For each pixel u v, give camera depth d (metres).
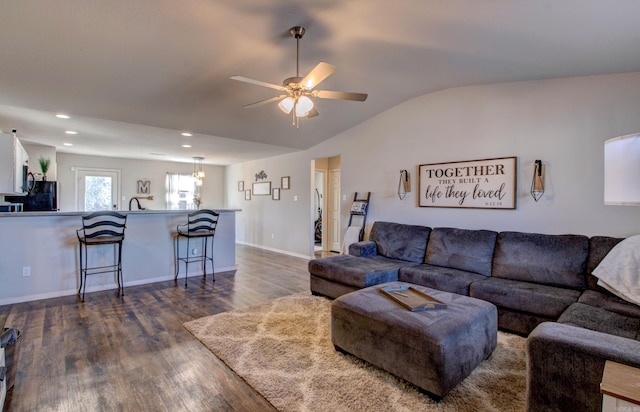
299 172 6.71
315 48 2.92
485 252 3.40
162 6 2.25
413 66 3.30
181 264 4.80
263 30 2.60
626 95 2.90
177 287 4.24
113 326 2.94
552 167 3.29
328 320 3.08
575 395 1.48
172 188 8.86
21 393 1.94
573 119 3.17
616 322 1.99
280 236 7.28
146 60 2.95
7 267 3.55
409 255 3.95
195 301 3.66
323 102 4.39
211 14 2.37
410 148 4.47
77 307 3.44
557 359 1.52
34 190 5.41
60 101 3.62
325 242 7.49
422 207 4.34
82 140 5.73
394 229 4.27
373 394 1.95
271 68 3.26
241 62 3.12
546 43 2.50
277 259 6.32
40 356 2.38
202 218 4.69
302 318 3.13
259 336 2.73
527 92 3.45
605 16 2.00
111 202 8.00
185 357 2.39
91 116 4.12
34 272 3.70
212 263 5.01
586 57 2.66
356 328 2.29
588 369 1.44
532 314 2.64
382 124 4.83
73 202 7.47
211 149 6.66
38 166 6.25
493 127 3.69
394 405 1.85
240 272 5.17
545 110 3.33
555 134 3.27
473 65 3.17
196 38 2.68
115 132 5.07
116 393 1.96
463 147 3.93
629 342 1.49
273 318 3.13
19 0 2.10
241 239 8.87
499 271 3.22
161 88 3.51
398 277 3.57
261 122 4.84
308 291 4.07
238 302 3.63
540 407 1.58
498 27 2.36
